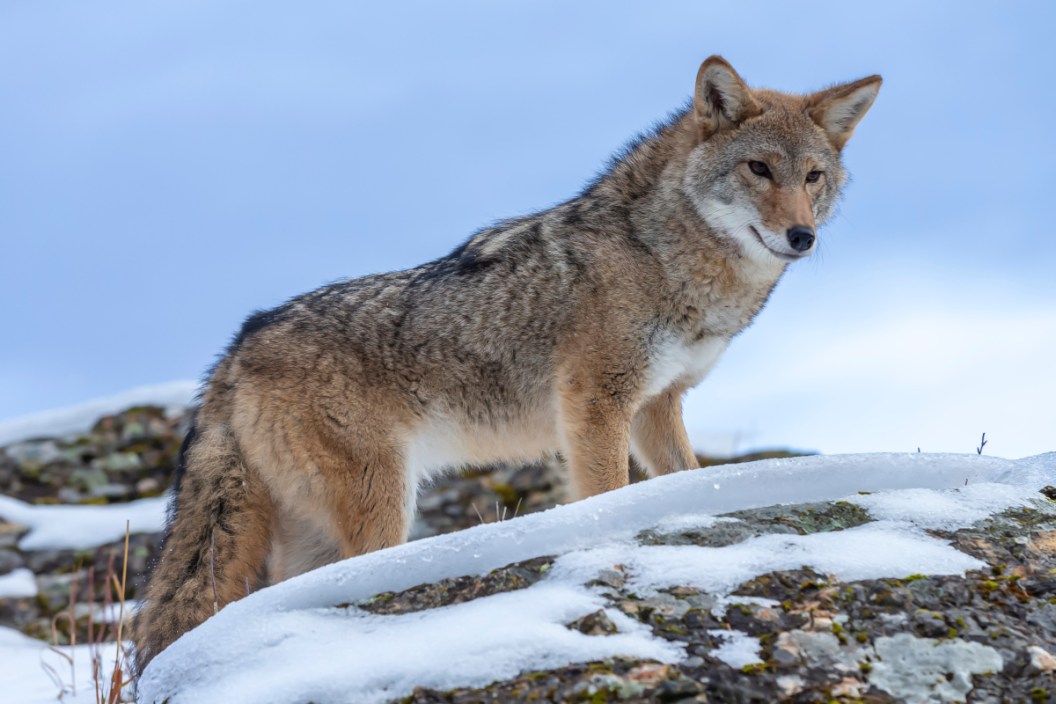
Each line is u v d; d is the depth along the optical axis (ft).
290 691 21.62
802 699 20.99
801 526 26.27
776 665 21.68
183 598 40.40
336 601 25.11
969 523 26.32
